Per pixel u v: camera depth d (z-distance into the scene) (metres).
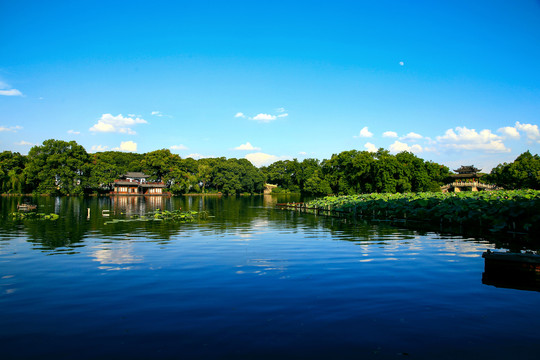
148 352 6.16
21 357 6.02
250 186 118.88
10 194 80.06
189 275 11.23
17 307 8.36
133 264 12.76
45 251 15.25
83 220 29.00
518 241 18.09
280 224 27.27
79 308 8.29
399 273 11.44
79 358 5.98
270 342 6.51
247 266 12.47
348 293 9.35
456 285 10.09
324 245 16.98
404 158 77.94
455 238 19.25
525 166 75.69
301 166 138.12
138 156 138.50
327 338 6.68
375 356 6.00
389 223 27.94
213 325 7.28
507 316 7.77
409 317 7.71
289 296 9.11
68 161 79.38
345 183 81.94
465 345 6.41
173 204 57.62
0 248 15.98
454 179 102.31
